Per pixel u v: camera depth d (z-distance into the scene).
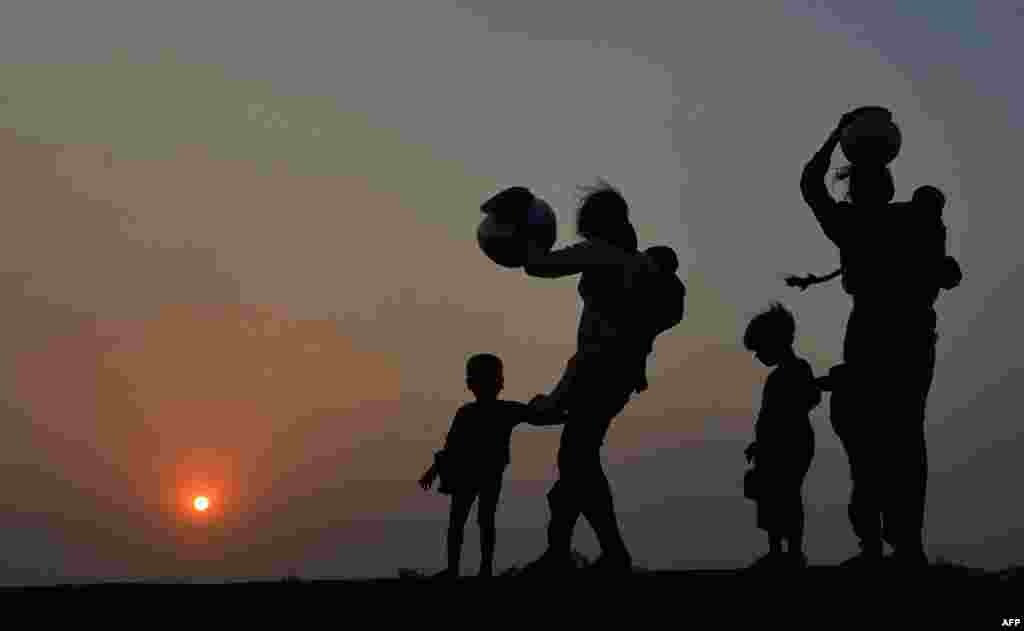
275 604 4.78
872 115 6.51
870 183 6.52
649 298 6.44
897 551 6.19
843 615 4.33
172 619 4.51
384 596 4.95
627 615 4.46
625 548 6.29
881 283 6.33
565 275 6.56
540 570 6.19
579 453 6.35
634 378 6.46
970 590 4.70
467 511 8.73
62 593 5.09
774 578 5.14
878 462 6.30
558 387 6.44
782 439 8.32
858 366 6.36
